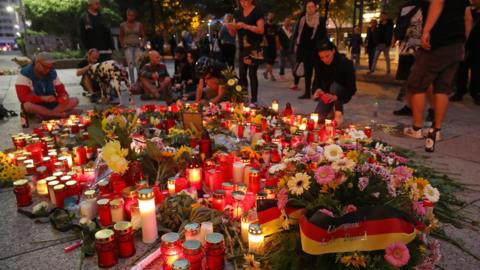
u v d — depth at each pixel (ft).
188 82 27.99
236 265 7.20
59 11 91.40
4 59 116.06
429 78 15.53
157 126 16.75
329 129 14.83
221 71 21.81
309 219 6.16
